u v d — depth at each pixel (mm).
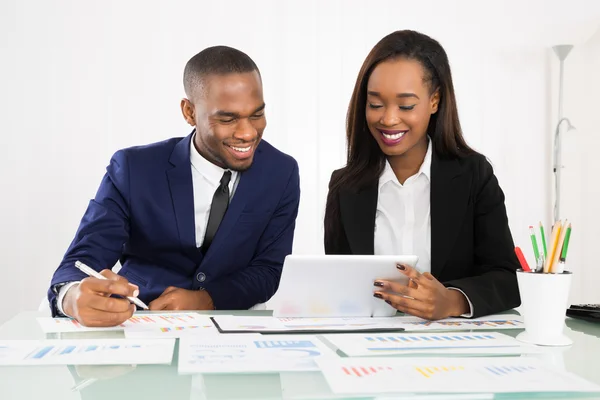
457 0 3453
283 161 1529
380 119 1320
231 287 1417
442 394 625
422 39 1334
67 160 3258
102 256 1329
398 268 1046
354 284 1067
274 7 3379
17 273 3240
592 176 3561
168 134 3307
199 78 1311
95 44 3268
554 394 631
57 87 3252
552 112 3521
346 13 3420
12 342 849
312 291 1066
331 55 3414
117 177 1398
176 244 1411
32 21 3236
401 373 686
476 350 808
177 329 954
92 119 3270
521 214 3512
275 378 686
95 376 693
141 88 3291
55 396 624
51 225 3256
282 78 3389
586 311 1063
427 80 1318
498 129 3490
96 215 1360
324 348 812
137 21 3287
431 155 1411
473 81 3475
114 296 1101
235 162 1347
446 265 1356
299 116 3402
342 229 1429
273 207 1496
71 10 3256
